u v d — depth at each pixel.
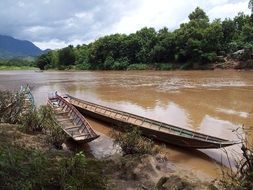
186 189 8.51
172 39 73.94
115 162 10.90
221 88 34.62
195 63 67.75
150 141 13.45
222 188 8.43
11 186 6.51
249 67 59.81
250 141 15.02
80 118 16.47
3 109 16.22
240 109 23.05
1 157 7.11
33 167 7.77
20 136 13.22
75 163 8.76
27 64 143.25
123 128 16.45
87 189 8.18
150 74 60.56
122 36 90.69
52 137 13.27
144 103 26.88
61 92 36.03
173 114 22.08
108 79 52.28
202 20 77.06
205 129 17.98
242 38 67.88
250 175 7.93
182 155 13.98
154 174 10.55
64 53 106.69
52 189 7.48
